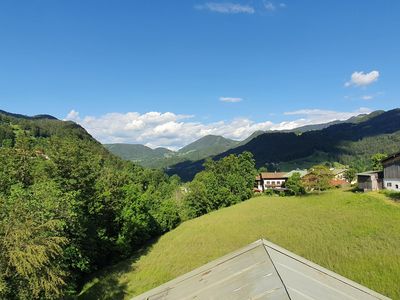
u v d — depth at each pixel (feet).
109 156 643.45
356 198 201.46
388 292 77.36
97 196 149.69
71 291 107.65
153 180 438.40
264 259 31.35
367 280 85.51
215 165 381.60
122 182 188.34
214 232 184.44
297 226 160.56
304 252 115.24
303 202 229.45
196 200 299.58
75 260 120.37
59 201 97.45
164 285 34.86
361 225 140.97
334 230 140.36
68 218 99.14
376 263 95.50
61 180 131.44
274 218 191.52
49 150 139.33
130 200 181.16
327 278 30.19
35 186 101.81
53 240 81.15
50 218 87.15
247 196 323.57
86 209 142.00
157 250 173.68
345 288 29.07
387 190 203.10
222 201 304.09
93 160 169.37
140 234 195.11
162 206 248.73
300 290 24.67
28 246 72.69
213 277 31.76
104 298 113.80
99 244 154.92
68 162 137.49
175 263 137.90
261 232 162.09
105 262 168.45
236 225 192.13
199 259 136.77
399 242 111.65
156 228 232.53
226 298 26.12
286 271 28.40
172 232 226.17
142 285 118.73
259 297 24.30
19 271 67.97
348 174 424.05
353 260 100.78
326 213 178.60
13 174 126.93
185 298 29.30
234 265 32.94
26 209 82.64
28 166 135.13
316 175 279.08
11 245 72.49
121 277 134.21
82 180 138.92
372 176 225.97
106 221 169.48
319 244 122.83
